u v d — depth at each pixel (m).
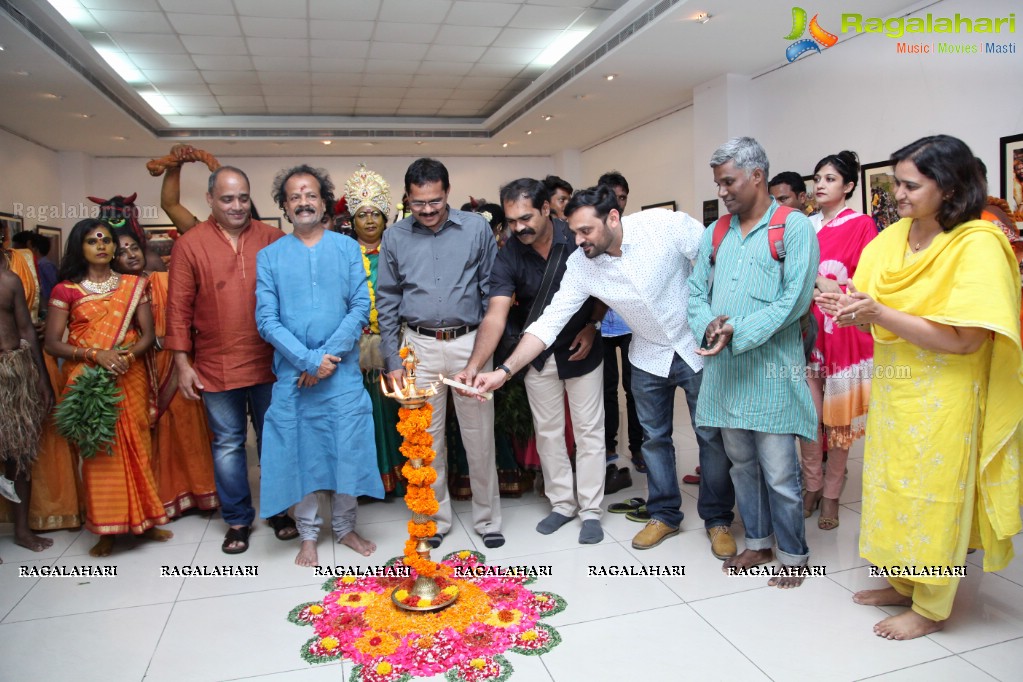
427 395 2.30
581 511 3.02
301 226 2.83
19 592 2.60
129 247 3.33
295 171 2.82
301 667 2.06
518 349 2.72
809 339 2.65
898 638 2.12
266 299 2.78
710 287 2.59
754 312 2.37
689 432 4.88
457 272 2.85
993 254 1.90
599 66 6.93
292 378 2.78
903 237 2.17
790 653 2.06
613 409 3.62
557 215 4.04
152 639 2.23
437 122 11.11
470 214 2.96
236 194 2.88
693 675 1.96
